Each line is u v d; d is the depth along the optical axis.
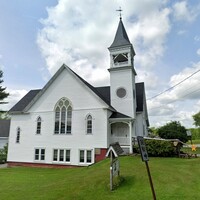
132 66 25.86
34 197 10.30
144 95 30.39
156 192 9.62
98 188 10.84
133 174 13.00
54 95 25.31
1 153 32.50
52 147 24.00
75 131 23.38
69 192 10.70
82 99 23.84
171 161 17.41
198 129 64.19
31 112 26.02
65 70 25.41
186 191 9.57
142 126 27.11
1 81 46.31
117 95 25.55
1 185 13.62
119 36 27.39
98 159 21.70
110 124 23.67
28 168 22.98
